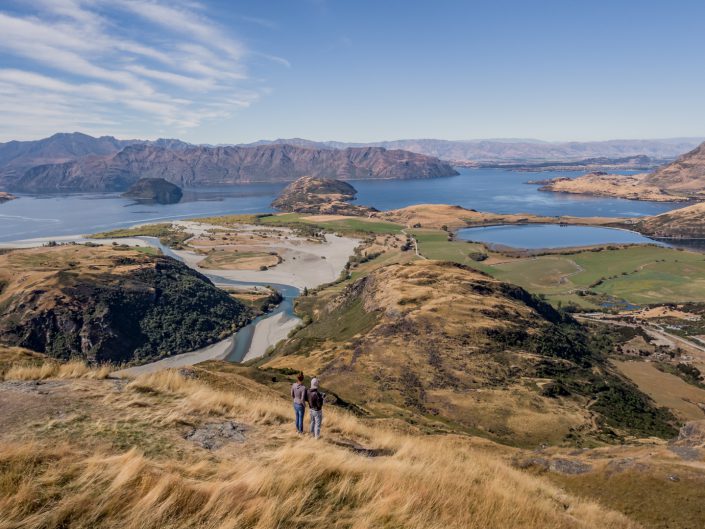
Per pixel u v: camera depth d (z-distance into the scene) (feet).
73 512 29.66
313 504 36.01
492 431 271.28
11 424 44.80
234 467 41.52
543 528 44.83
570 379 361.92
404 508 36.68
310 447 52.70
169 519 30.42
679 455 126.11
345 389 333.21
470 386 330.13
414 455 60.59
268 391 136.36
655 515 98.89
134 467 35.04
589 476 120.16
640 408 335.88
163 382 70.33
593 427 278.46
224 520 31.07
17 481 31.99
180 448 46.03
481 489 49.11
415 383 335.47
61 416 48.67
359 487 39.52
